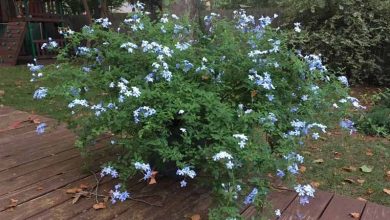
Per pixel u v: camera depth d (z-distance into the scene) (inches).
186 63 100.7
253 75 101.2
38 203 98.3
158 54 100.3
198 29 119.2
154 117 89.9
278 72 107.9
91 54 111.0
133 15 115.6
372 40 272.7
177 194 104.5
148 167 87.7
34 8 419.5
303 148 151.3
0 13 453.1
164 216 94.3
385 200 114.1
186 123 91.4
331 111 114.0
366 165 139.5
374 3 273.0
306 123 104.5
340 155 149.0
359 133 173.3
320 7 274.4
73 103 94.6
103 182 110.3
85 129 107.2
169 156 87.9
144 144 91.1
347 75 282.0
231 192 76.9
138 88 91.7
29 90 251.3
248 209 95.3
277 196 105.2
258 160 84.7
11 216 91.9
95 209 96.3
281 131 98.1
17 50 383.9
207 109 90.9
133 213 95.1
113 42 108.3
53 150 134.2
